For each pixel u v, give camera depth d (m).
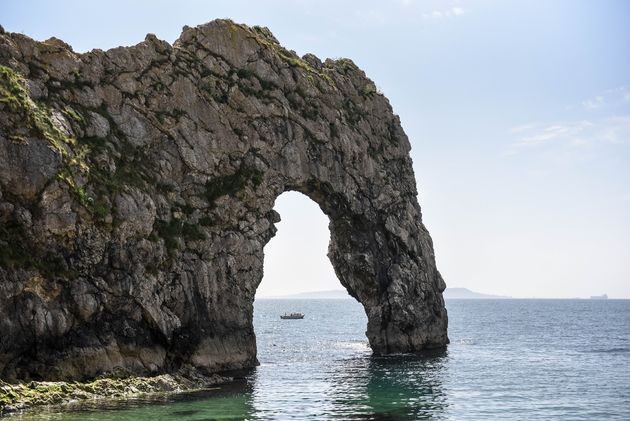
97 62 53.50
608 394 46.97
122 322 46.66
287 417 37.09
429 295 82.88
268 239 62.16
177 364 50.69
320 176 68.69
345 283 78.75
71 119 48.88
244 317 58.31
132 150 52.88
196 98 59.09
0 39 47.66
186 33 62.00
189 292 52.81
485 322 171.12
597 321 175.00
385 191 78.12
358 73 80.44
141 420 34.41
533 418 38.28
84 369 42.88
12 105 43.19
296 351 82.31
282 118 65.62
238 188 59.72
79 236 44.50
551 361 69.62
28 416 34.38
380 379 53.75
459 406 41.69
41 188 42.78
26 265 41.31
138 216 48.66
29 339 40.59
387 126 82.81
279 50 69.88
